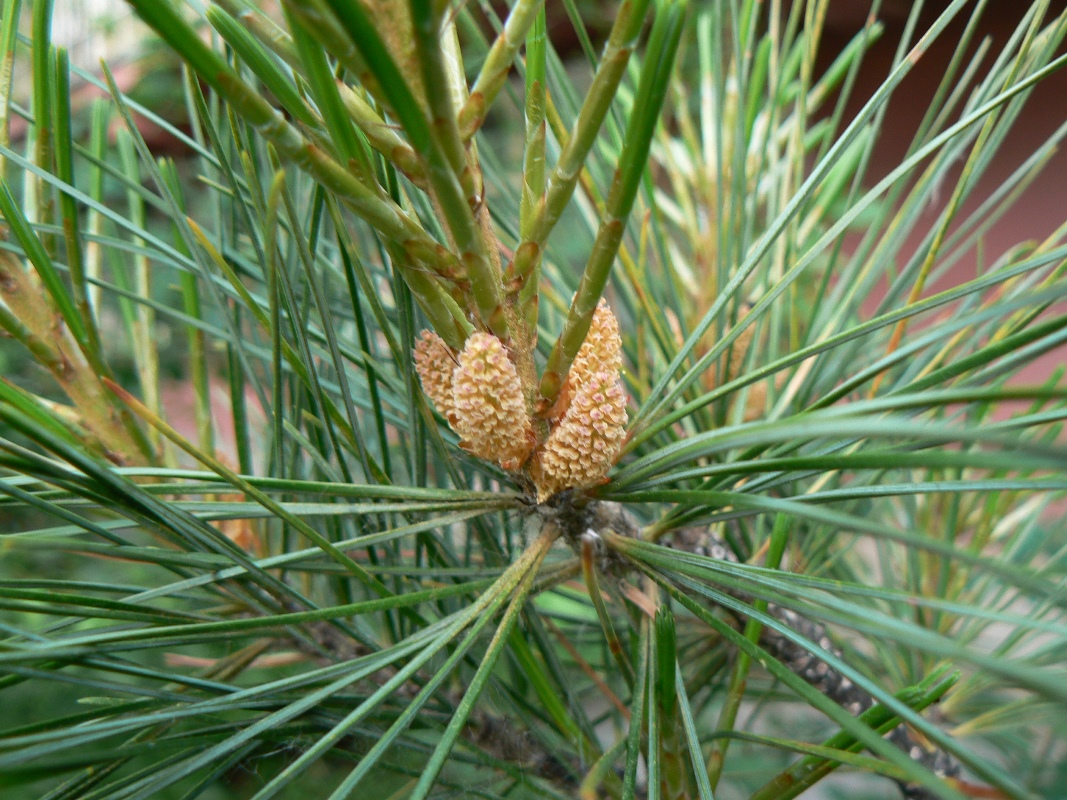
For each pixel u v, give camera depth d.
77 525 0.07
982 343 0.11
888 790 0.16
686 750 0.08
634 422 0.08
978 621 0.13
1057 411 0.06
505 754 0.10
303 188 0.11
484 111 0.07
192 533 0.07
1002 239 0.30
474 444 0.08
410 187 0.09
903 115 0.29
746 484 0.08
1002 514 0.14
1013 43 0.09
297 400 0.09
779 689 0.13
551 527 0.08
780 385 0.12
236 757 0.07
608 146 0.14
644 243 0.11
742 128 0.11
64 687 0.18
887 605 0.13
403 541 0.12
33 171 0.08
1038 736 0.13
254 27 0.07
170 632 0.06
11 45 0.08
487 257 0.07
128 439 0.10
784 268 0.12
